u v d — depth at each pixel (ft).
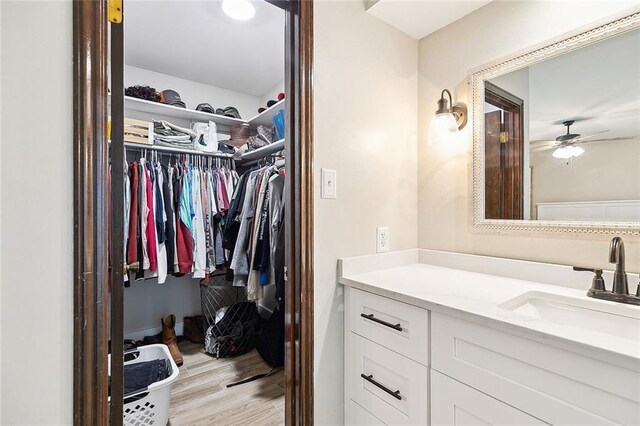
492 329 2.58
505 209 4.19
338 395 4.12
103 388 2.42
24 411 2.16
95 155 2.39
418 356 3.16
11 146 2.13
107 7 2.50
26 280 2.17
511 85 4.13
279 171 6.82
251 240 7.04
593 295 3.09
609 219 3.33
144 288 8.71
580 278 3.47
